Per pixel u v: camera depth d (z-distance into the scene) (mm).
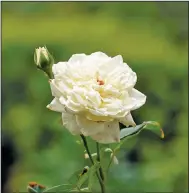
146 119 2066
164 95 2166
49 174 1649
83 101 695
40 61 753
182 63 2326
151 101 2184
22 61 2371
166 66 2320
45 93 2135
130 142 1639
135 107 706
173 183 1619
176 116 2059
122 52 2510
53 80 709
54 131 1931
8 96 2252
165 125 2051
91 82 708
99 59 727
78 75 711
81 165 1596
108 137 707
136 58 2406
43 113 2076
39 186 830
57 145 1800
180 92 2176
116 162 792
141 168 1634
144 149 1841
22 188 1700
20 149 1994
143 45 2521
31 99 2174
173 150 1866
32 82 2223
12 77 2291
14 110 2127
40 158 1791
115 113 697
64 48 2510
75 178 807
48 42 2518
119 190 848
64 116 711
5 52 2400
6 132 2035
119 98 710
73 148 1625
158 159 1809
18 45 2453
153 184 1553
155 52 2430
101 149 789
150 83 2266
